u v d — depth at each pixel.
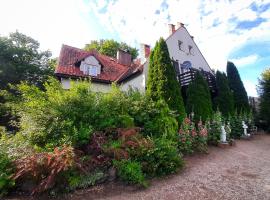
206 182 4.87
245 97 17.94
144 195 4.18
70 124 5.61
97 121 6.32
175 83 10.45
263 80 18.31
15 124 6.44
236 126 13.05
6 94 7.01
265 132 16.58
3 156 4.43
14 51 22.14
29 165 4.04
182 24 19.86
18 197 4.02
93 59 16.23
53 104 6.00
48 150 5.00
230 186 4.63
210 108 12.34
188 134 7.53
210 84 15.63
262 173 5.64
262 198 4.00
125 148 5.48
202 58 20.47
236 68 18.97
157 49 10.97
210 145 9.30
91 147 5.39
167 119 7.54
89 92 7.14
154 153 5.44
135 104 7.75
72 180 4.36
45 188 3.87
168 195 4.17
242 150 8.95
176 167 5.56
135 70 15.98
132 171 4.70
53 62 25.92
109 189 4.46
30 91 6.45
